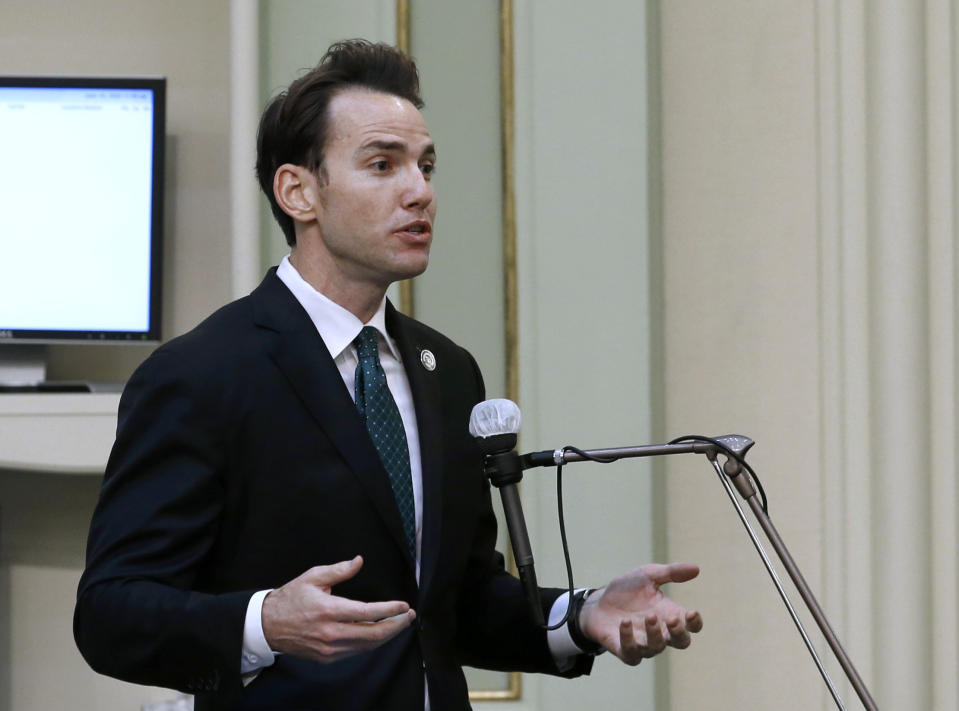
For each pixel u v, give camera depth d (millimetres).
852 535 11172
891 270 11180
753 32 11836
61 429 11266
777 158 11695
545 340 11961
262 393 6766
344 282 7172
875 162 11250
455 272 11969
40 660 12539
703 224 12000
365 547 6719
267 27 11945
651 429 11906
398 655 6723
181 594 6262
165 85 11805
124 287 11727
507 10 12039
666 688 11844
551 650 7258
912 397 11133
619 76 12023
